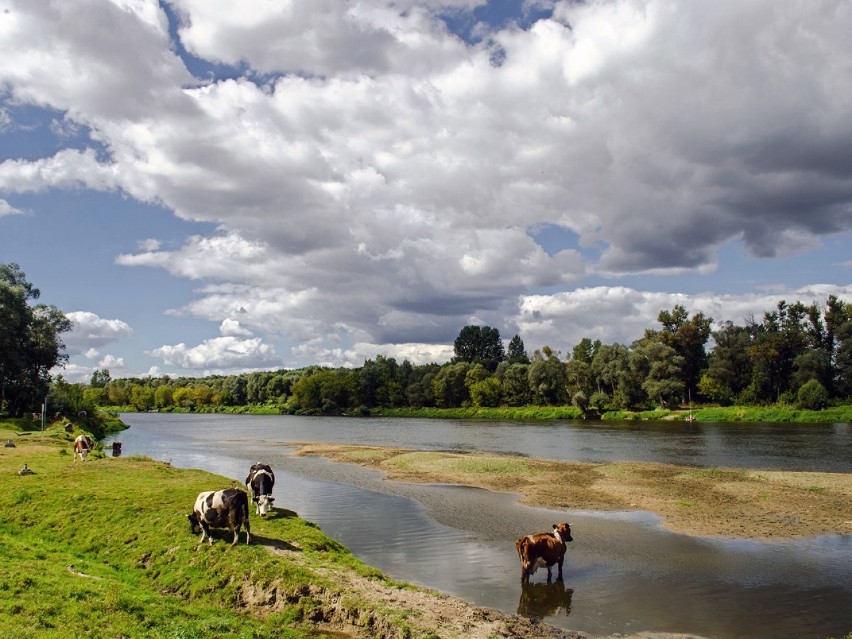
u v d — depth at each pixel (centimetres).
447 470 4209
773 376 11488
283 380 18462
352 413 15250
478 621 1468
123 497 2370
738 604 1617
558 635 1412
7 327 6612
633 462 4500
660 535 2353
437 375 15512
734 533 2369
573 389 13025
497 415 13038
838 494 3098
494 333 17925
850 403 10381
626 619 1520
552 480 3709
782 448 5466
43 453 3866
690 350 12406
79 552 1912
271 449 6122
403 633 1362
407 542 2294
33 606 1220
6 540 1831
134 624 1220
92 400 9656
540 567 1950
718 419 9869
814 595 1684
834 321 11531
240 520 1855
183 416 15938
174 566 1748
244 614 1495
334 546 2016
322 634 1393
